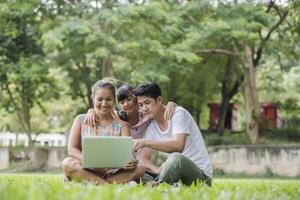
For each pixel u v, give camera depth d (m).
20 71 25.20
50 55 26.62
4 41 25.91
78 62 25.11
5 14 24.66
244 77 26.44
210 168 6.03
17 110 28.73
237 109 37.47
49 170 25.78
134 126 6.18
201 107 32.31
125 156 5.74
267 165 22.94
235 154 23.58
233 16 23.39
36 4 23.48
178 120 5.90
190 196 3.97
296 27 23.06
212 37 23.41
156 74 23.02
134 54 24.14
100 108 6.13
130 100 6.25
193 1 23.58
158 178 5.75
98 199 3.47
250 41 23.23
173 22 23.61
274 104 35.03
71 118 36.72
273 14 26.22
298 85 32.03
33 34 25.03
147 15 22.91
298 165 22.36
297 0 21.05
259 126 27.20
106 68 25.05
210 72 27.84
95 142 5.68
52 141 48.28
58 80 27.84
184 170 5.63
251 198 4.34
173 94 28.66
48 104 38.62
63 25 22.59
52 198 3.38
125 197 3.67
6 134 48.66
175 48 23.08
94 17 22.73
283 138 27.61
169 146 5.79
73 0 24.33
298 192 5.73
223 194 4.30
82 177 5.85
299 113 33.06
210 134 28.64
